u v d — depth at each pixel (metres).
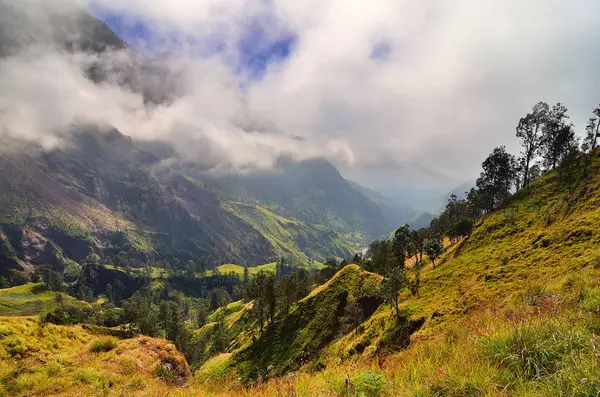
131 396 14.60
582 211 69.25
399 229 116.88
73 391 15.41
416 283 71.81
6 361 16.97
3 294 171.62
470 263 74.00
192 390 14.03
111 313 168.88
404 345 49.06
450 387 6.36
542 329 7.48
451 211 153.25
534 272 47.78
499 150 125.12
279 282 105.06
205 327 171.00
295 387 8.86
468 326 11.33
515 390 5.96
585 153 92.81
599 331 7.58
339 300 93.12
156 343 23.53
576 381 5.38
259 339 98.62
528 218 84.19
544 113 110.25
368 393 7.56
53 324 22.25
